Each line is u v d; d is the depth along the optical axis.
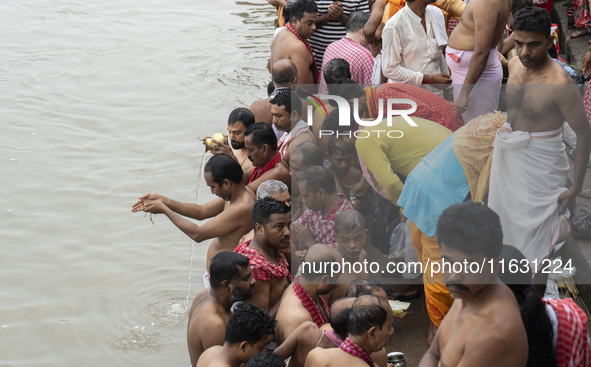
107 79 11.44
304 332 2.98
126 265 6.30
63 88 11.06
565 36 7.14
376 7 5.42
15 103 10.38
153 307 5.66
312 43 6.56
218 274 3.35
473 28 4.12
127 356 5.06
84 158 8.56
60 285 6.03
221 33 13.95
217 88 10.88
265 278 3.50
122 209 7.34
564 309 2.27
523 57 3.22
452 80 4.38
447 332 2.28
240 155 5.21
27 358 5.09
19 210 7.32
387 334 2.63
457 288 2.13
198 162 8.38
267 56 12.38
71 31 14.16
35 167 8.30
